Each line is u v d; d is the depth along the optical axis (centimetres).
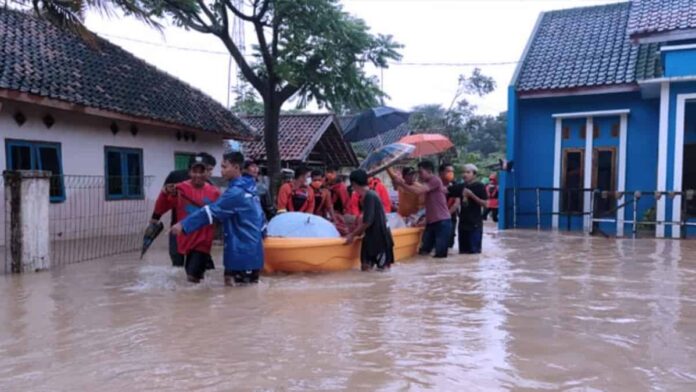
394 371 385
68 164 1277
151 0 1438
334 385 359
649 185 1522
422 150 1302
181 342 452
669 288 682
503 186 1616
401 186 987
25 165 1178
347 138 1859
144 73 1677
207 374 379
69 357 416
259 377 373
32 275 771
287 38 1592
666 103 1338
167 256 977
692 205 1413
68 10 1095
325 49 1572
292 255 768
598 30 1716
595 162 1587
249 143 2441
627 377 373
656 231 1349
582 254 1027
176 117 1523
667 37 1343
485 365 397
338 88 1678
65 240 1231
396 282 720
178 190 735
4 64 1164
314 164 2628
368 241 805
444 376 375
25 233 793
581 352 425
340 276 764
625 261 929
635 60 1535
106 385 360
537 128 1655
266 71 1747
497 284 709
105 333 479
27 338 465
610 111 1543
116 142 1418
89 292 652
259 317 532
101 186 1359
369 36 1599
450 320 522
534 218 1652
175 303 592
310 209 963
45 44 1409
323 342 450
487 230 1600
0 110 1122
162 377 374
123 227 1420
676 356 416
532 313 550
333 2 1578
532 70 1656
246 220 687
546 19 1850
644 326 500
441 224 973
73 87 1263
